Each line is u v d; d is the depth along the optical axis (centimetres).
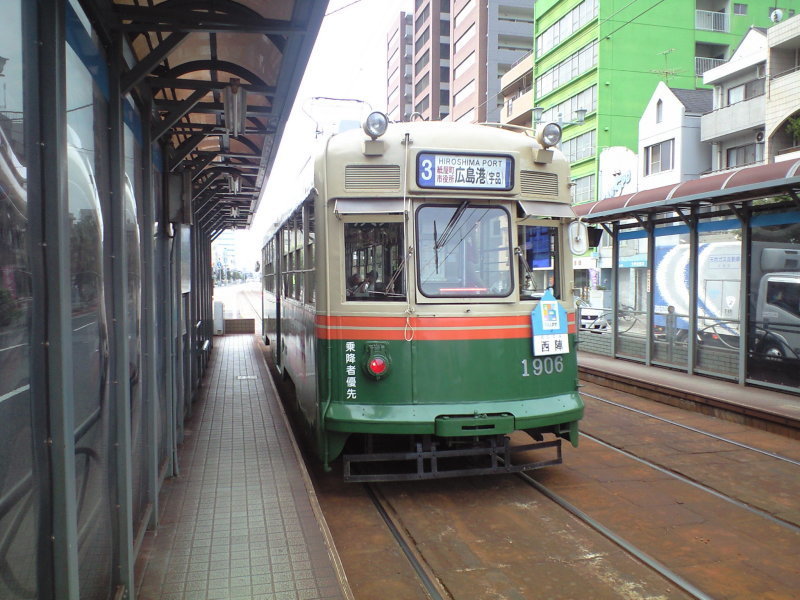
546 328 589
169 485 532
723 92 2661
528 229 599
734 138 2625
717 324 1049
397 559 450
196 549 409
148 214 417
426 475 552
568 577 421
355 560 448
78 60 254
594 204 1253
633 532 494
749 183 847
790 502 555
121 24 313
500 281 581
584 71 3325
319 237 579
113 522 318
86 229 263
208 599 347
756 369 963
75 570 222
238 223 1641
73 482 223
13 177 188
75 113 250
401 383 555
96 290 280
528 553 458
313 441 628
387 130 575
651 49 3244
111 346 312
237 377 1105
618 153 3019
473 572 429
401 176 562
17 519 190
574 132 3441
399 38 6838
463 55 5088
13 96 188
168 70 484
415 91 6391
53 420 215
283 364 1032
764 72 2441
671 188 1020
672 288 1378
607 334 1348
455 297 566
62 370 215
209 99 599
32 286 204
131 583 330
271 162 721
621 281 1337
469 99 4969
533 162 598
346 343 562
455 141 570
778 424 787
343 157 567
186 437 691
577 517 526
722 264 1180
